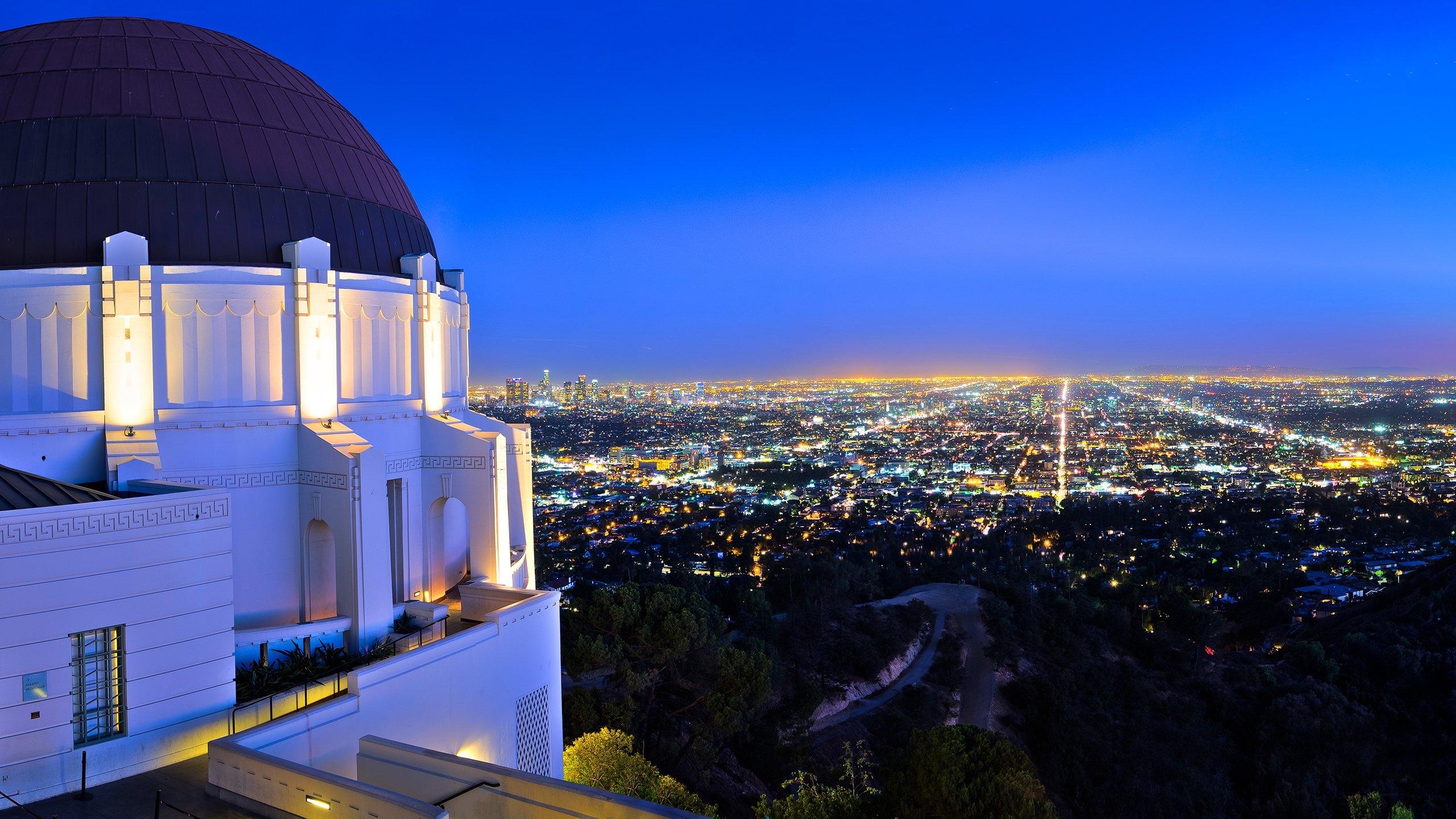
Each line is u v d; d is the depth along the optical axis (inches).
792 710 1771.7
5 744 588.4
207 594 689.6
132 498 655.8
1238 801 2133.4
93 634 634.8
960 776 992.2
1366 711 2381.9
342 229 984.3
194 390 844.0
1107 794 1978.3
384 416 984.9
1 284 773.9
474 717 844.0
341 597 871.7
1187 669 2783.0
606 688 1594.5
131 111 890.1
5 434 760.3
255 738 629.3
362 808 534.6
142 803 600.1
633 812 532.7
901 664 2448.3
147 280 814.5
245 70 995.3
